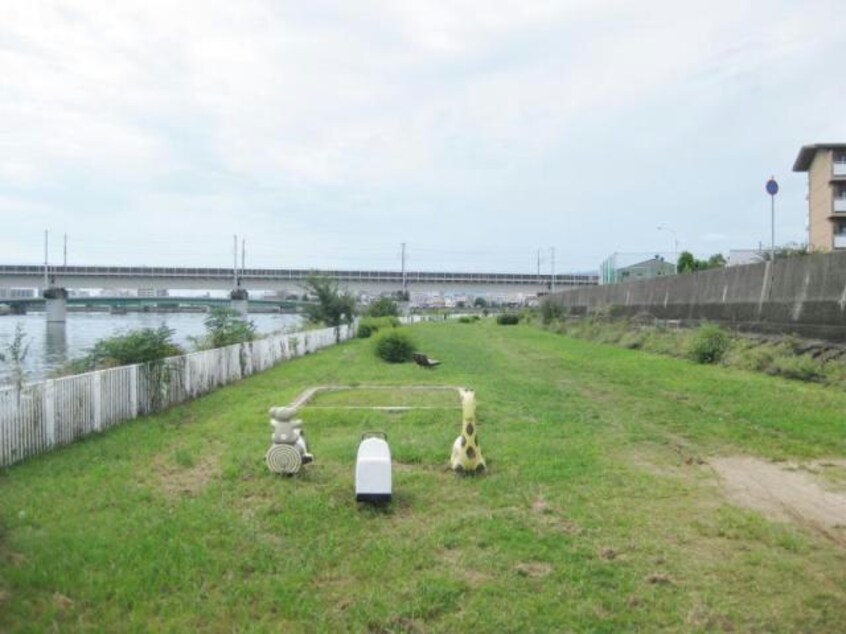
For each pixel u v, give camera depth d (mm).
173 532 6195
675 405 13758
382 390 16547
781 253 32719
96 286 64312
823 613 4746
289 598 4918
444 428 11391
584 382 18047
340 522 6574
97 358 13703
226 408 14219
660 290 34250
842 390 14930
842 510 7141
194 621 4590
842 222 46125
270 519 6656
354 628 4527
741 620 4641
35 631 4387
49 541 5914
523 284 84500
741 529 6414
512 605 4824
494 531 6270
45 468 8703
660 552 5836
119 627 4492
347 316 42844
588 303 49594
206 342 20906
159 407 13766
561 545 5953
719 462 9148
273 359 24641
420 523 6602
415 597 4941
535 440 10281
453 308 133125
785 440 10391
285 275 67938
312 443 10281
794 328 20531
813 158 48594
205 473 8508
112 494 7445
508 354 28359
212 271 66875
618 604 4855
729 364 20219
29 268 62344
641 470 8617
